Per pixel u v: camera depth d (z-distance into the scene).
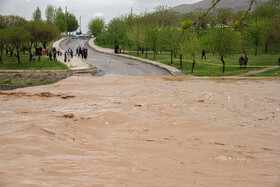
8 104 14.05
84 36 105.12
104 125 9.11
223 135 7.74
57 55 51.19
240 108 12.31
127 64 41.62
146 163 5.15
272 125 9.06
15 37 36.72
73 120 9.61
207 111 11.66
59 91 19.70
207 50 56.81
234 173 4.67
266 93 16.94
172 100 14.77
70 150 6.06
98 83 24.25
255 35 49.62
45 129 8.04
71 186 3.87
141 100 14.98
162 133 8.01
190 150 6.11
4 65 36.19
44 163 5.07
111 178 4.27
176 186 4.01
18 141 6.80
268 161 5.38
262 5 66.12
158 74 32.12
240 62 34.06
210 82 23.34
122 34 63.41
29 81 26.81
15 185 3.85
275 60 40.38
